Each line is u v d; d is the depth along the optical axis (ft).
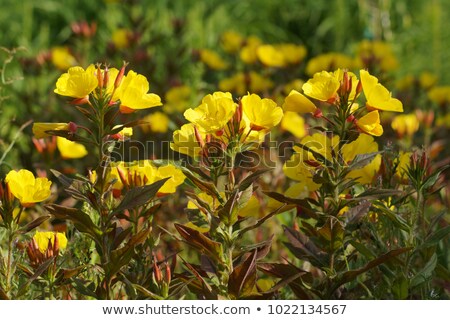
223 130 3.43
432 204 5.10
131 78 3.41
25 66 7.72
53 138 4.98
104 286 3.51
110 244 3.45
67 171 4.93
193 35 9.98
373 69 7.95
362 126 3.47
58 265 3.55
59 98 7.14
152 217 3.79
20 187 3.46
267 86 7.39
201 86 7.70
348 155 3.73
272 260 4.83
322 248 3.62
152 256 3.66
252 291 3.56
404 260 3.77
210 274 3.54
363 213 3.64
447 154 6.97
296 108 3.54
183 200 5.37
